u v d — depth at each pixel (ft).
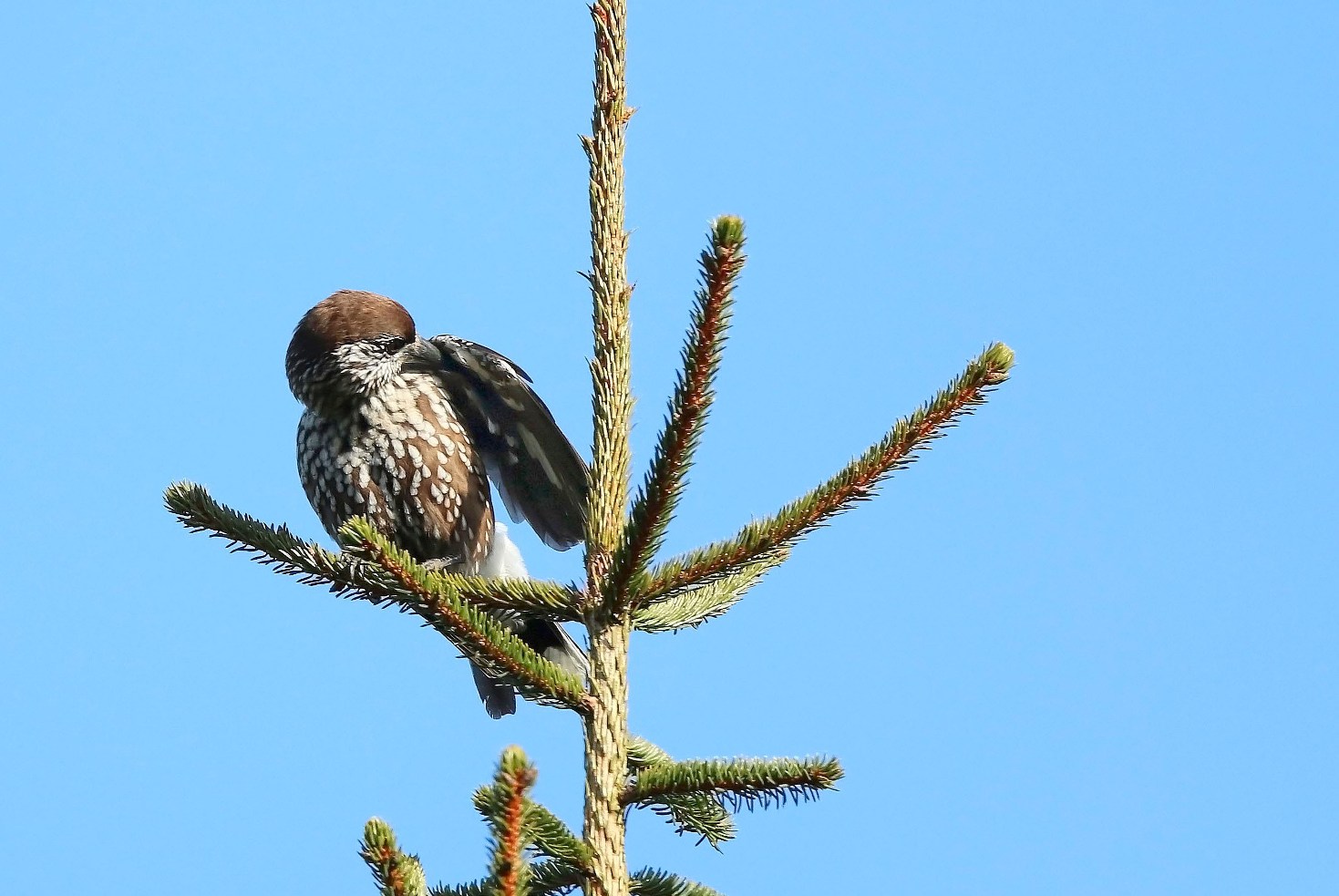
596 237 27.02
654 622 26.76
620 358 26.94
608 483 26.73
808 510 25.50
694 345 23.54
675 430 23.94
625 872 23.57
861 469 25.53
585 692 24.98
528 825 21.71
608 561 26.30
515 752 19.01
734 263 23.04
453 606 24.97
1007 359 25.30
